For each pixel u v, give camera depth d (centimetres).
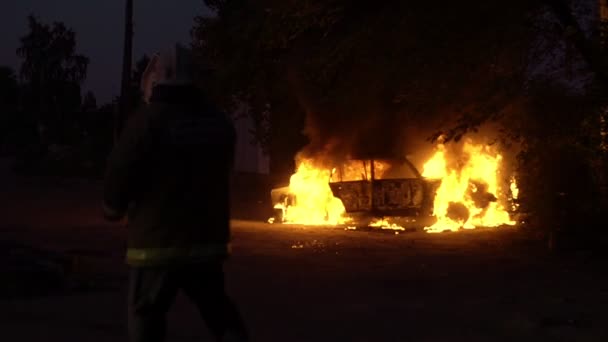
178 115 481
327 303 877
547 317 791
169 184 471
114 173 463
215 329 505
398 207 1828
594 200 1277
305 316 811
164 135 470
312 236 1569
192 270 479
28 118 5294
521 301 881
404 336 730
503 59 1227
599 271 1095
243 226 1794
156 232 469
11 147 5272
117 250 1300
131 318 484
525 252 1295
